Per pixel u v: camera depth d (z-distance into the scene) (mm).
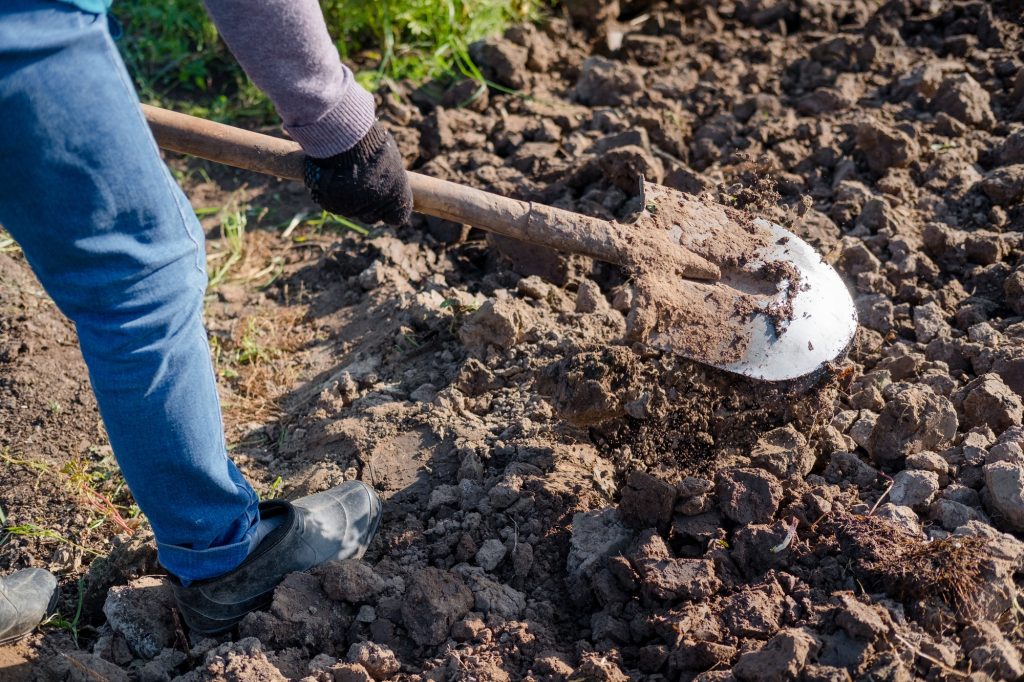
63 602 2564
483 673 2182
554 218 2689
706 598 2270
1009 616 2174
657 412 2682
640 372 2695
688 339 2656
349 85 2301
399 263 3637
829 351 2680
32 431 3059
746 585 2287
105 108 1797
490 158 4031
